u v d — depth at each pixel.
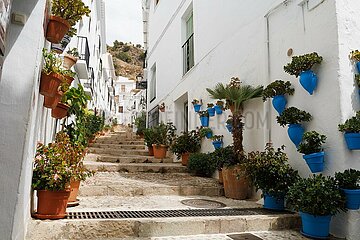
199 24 7.36
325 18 3.39
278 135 4.11
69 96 4.30
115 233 2.87
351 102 3.16
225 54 5.82
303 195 2.94
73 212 3.26
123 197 4.40
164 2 11.03
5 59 2.22
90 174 3.54
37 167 2.88
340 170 3.07
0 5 1.76
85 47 9.45
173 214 3.34
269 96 4.00
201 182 5.24
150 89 12.83
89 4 11.15
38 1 2.35
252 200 4.43
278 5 4.22
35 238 2.66
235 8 5.50
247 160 3.93
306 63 3.38
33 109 2.46
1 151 2.12
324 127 3.31
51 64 2.86
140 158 7.52
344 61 3.20
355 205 2.86
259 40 4.65
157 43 11.77
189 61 8.36
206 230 3.08
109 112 27.41
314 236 2.94
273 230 3.25
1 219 2.05
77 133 4.75
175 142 7.46
